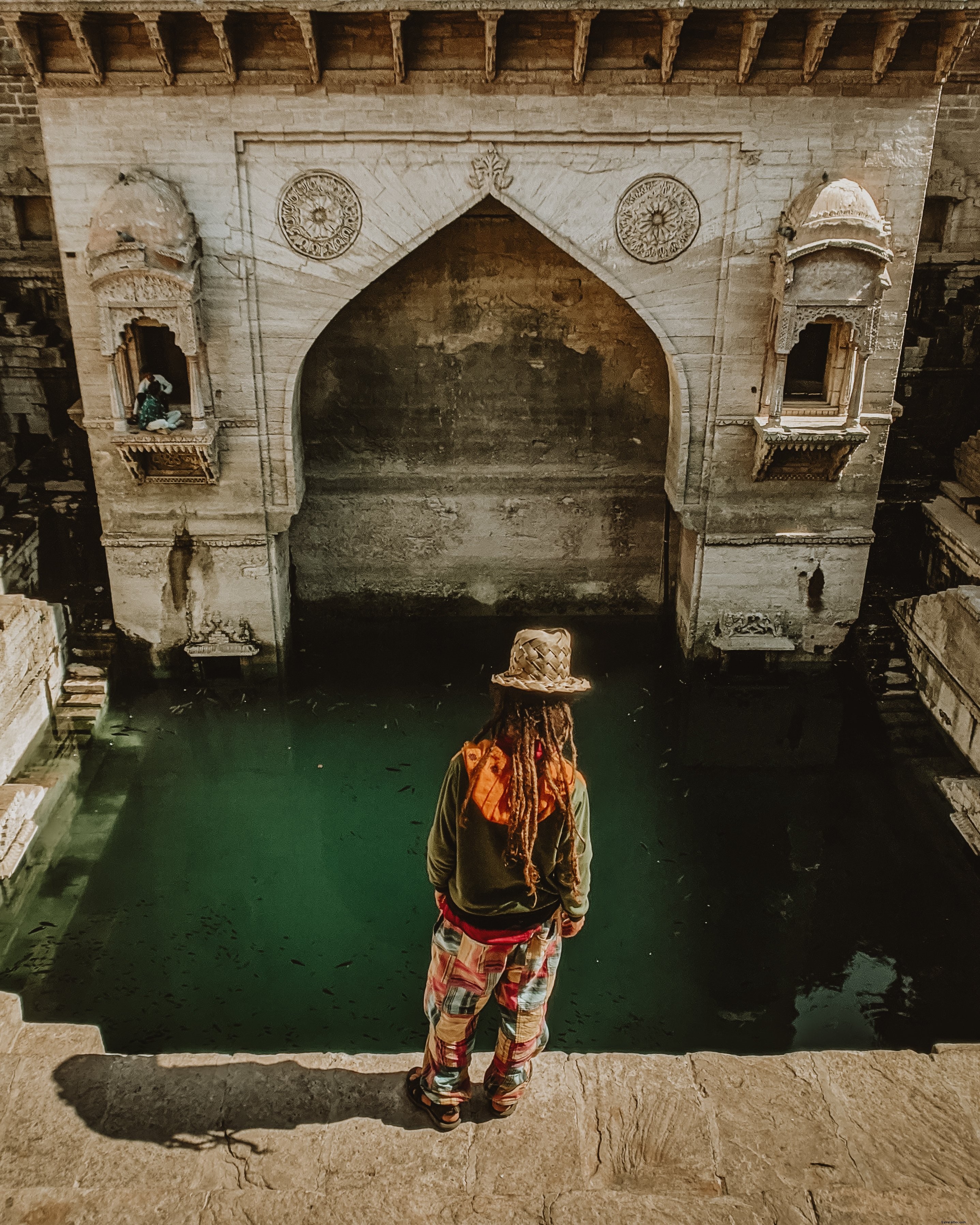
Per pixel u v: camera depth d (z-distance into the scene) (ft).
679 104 28.02
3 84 37.01
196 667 35.76
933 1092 11.59
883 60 26.99
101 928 26.32
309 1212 9.89
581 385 37.17
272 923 26.71
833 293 29.19
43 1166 10.41
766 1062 11.95
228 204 28.94
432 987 10.46
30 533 35.76
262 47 27.22
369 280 30.01
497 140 28.40
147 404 30.68
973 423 42.27
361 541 39.47
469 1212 9.89
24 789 28.55
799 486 33.58
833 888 28.19
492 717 9.78
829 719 35.32
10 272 40.24
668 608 40.34
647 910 27.17
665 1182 10.36
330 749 33.50
